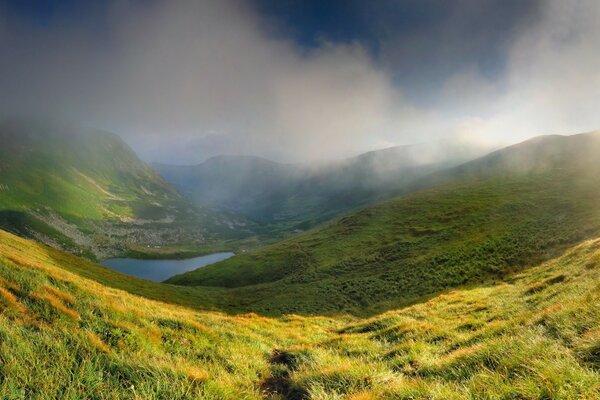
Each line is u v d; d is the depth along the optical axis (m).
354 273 83.06
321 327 23.19
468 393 5.65
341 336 16.22
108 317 11.09
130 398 5.72
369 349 12.73
